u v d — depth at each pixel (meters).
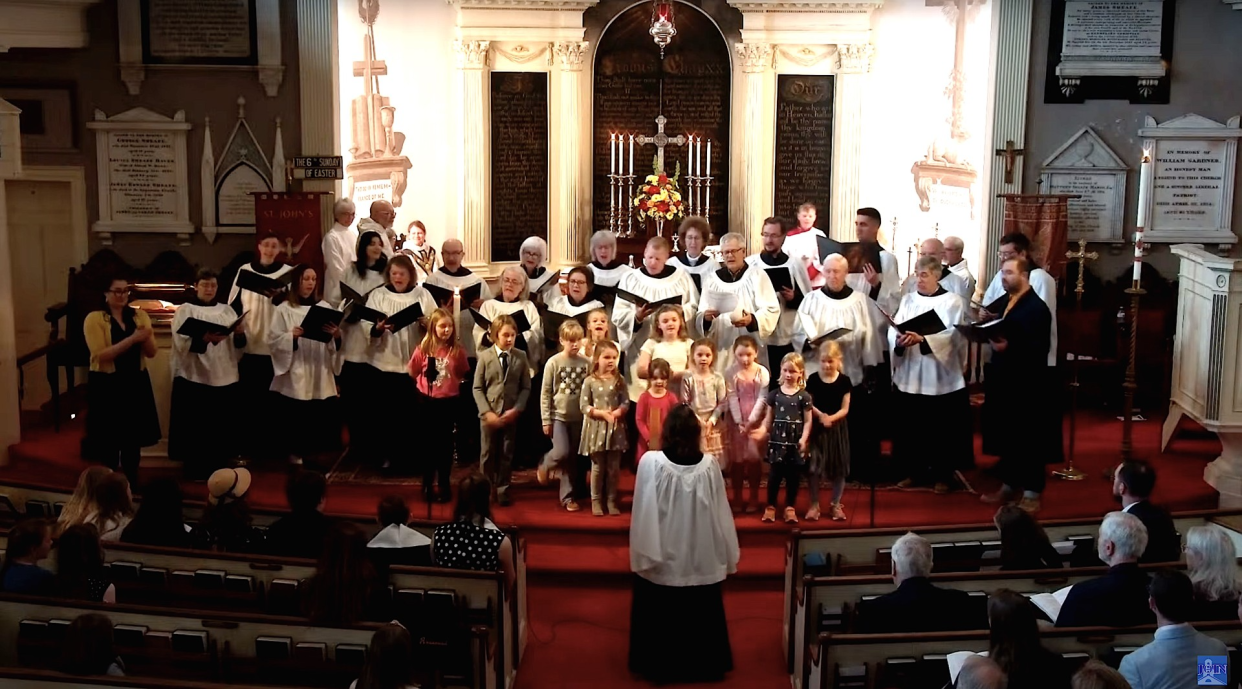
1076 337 11.31
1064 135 13.44
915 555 6.41
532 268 11.45
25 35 12.44
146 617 6.28
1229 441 10.59
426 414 9.98
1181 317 11.25
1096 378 13.29
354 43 14.09
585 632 8.78
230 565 6.96
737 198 15.66
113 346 10.16
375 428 11.06
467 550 7.28
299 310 11.09
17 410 11.83
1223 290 10.27
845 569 7.75
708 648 7.93
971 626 6.37
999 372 10.13
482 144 15.20
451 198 15.50
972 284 11.89
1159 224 13.49
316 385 11.14
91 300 12.66
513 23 15.06
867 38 15.06
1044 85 13.35
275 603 6.87
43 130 13.52
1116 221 13.49
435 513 10.05
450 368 10.05
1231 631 6.02
